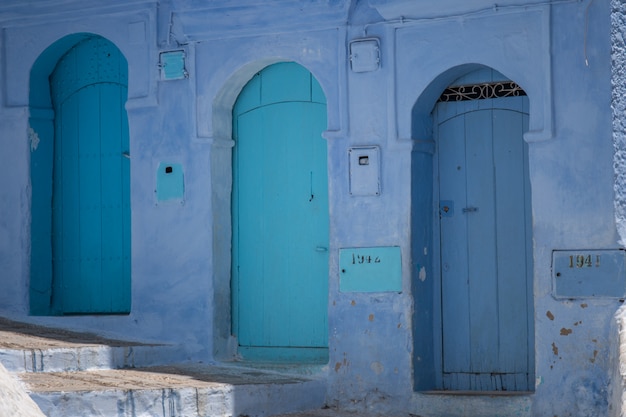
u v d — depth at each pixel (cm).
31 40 1302
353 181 1137
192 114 1215
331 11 1144
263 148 1222
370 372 1123
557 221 1047
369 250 1129
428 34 1111
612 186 1024
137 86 1247
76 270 1312
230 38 1200
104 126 1304
